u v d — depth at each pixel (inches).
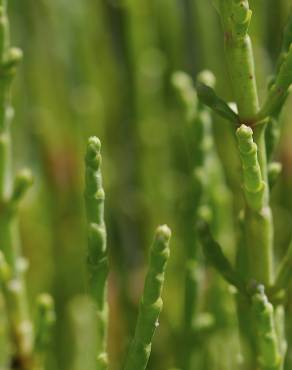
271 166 10.5
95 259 10.1
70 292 14.5
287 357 12.2
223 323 12.5
